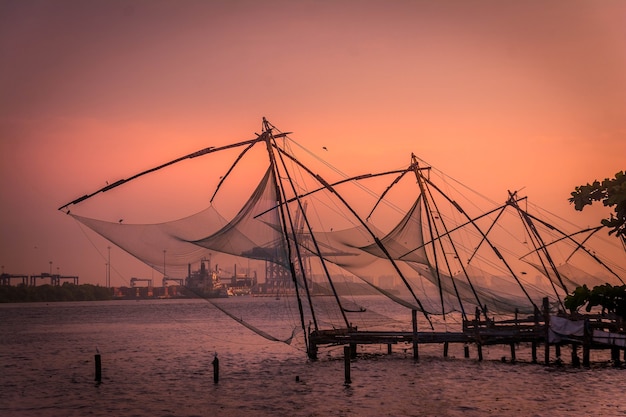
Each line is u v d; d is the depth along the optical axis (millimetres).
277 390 35438
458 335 43219
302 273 38781
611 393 31906
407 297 47281
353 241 42906
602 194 29031
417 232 43000
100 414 30594
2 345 70188
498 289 53281
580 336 39031
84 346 67062
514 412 28812
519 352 49875
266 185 35969
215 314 149625
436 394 33062
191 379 40562
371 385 36062
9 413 31156
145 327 100312
